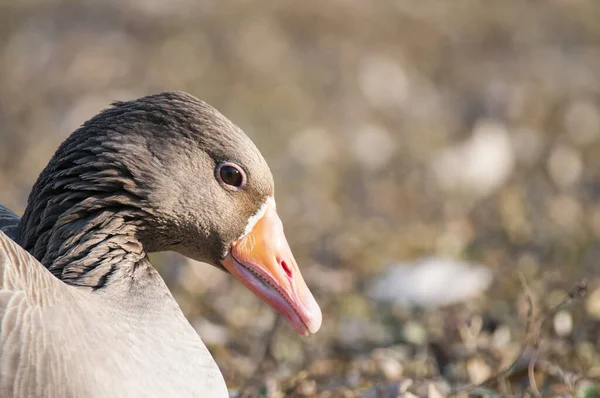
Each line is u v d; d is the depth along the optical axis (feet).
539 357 33.22
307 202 55.93
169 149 25.88
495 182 57.26
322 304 42.22
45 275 23.24
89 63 73.67
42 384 21.95
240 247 26.96
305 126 67.00
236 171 26.32
